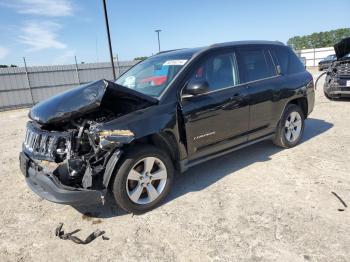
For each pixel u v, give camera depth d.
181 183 4.34
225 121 4.24
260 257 2.73
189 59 4.09
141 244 3.04
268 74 4.94
